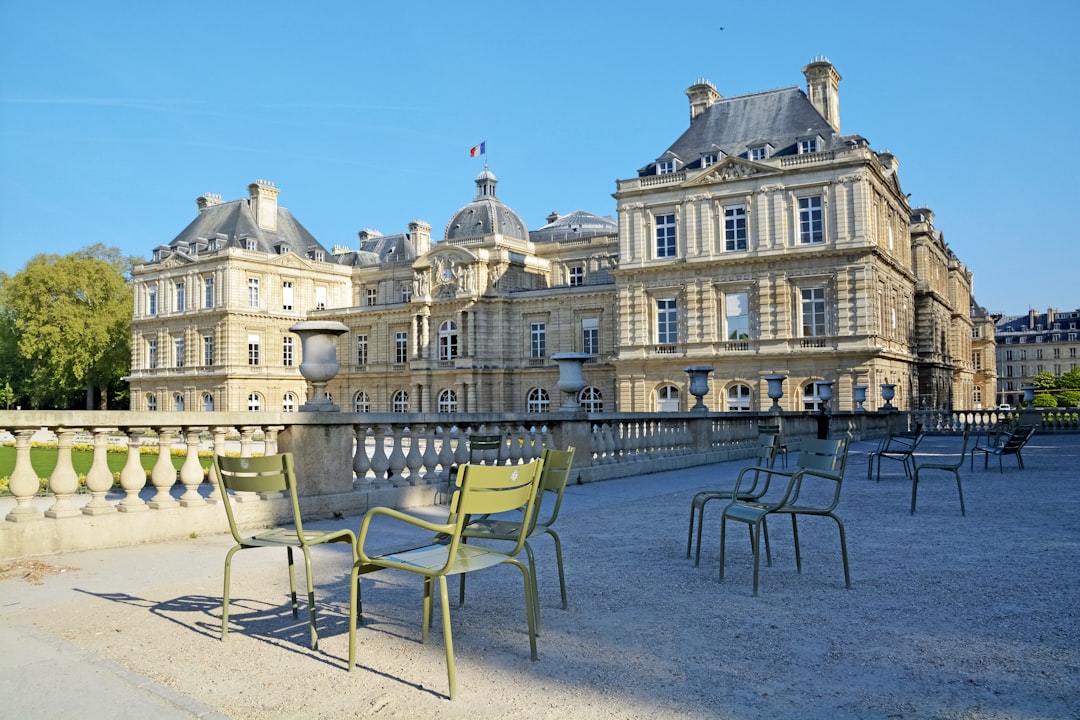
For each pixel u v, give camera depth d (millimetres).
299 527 6566
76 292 83188
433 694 5414
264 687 5562
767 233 50469
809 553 9844
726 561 9461
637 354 54000
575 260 70688
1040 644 6258
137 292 83250
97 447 10477
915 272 66500
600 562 9500
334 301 81438
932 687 5438
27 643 6457
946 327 76062
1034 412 40562
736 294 51562
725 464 24609
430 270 68250
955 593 7789
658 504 14758
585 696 5355
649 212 54344
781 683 5543
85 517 10180
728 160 51219
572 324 63469
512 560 6223
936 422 44406
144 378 80750
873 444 33219
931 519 12352
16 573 8906
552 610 7438
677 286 53062
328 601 7820
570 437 18672
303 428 12758
